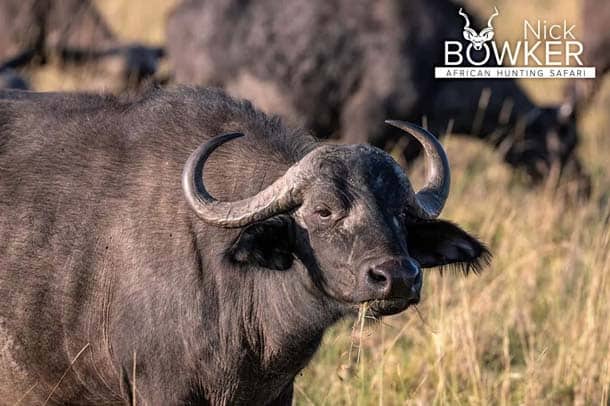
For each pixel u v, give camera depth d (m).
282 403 25.89
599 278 34.06
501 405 29.52
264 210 22.64
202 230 23.75
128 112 25.64
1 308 24.97
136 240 24.03
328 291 22.66
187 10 44.56
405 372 31.27
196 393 24.11
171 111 25.31
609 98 58.62
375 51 42.97
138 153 24.78
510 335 33.22
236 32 43.44
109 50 47.31
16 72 48.00
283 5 43.19
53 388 25.48
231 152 24.53
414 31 43.31
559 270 36.47
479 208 42.44
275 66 43.09
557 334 33.00
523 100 45.53
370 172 22.58
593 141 51.06
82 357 24.80
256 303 24.00
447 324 31.55
